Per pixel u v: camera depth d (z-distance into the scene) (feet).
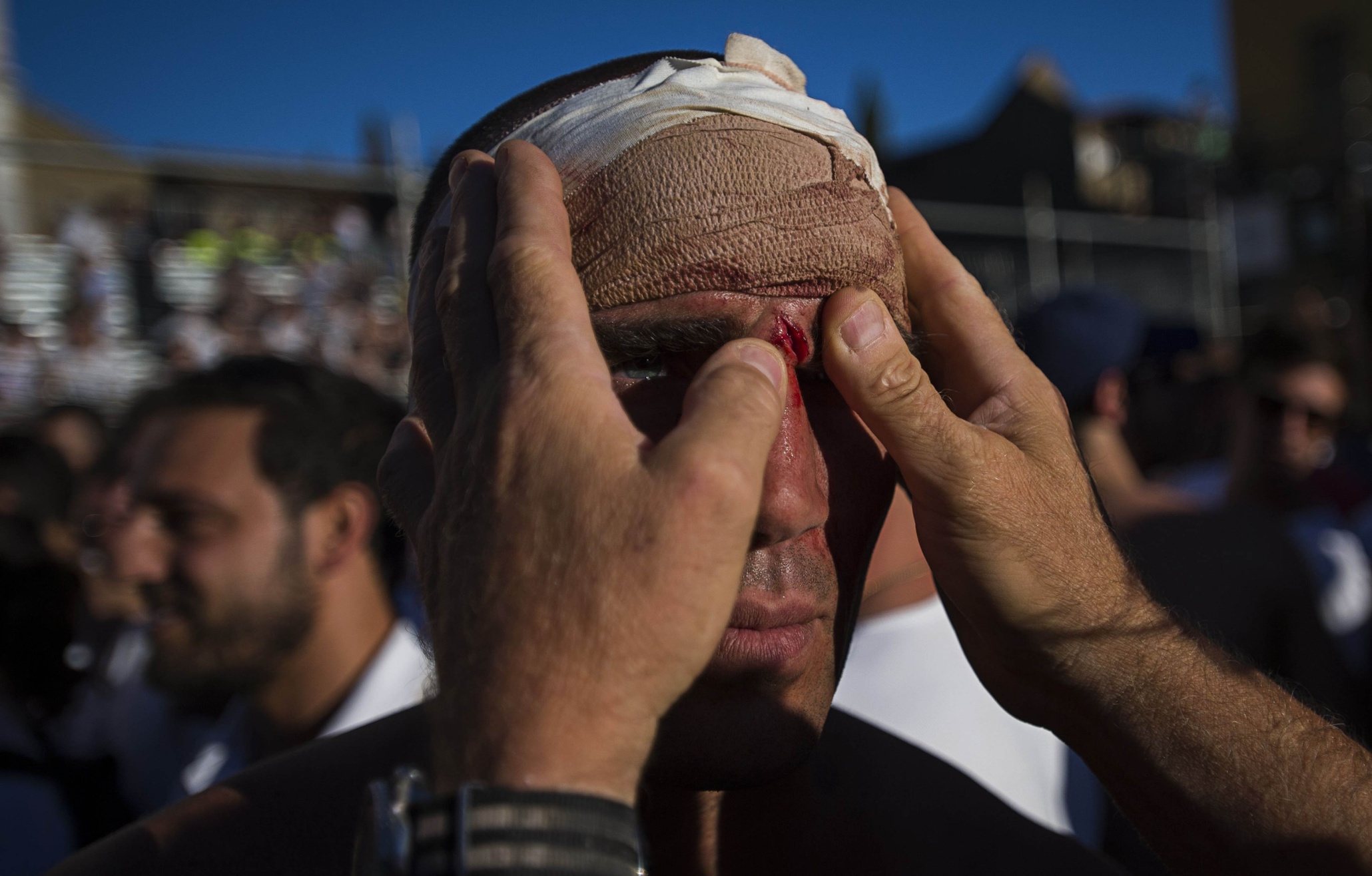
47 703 7.43
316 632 6.20
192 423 6.27
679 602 1.91
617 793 1.92
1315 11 66.49
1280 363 11.35
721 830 3.15
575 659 1.91
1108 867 3.81
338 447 6.32
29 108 32.27
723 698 2.57
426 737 3.25
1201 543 7.57
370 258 23.99
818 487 2.73
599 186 2.72
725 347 2.17
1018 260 31.48
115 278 23.32
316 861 3.02
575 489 1.98
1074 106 53.31
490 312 2.34
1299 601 7.57
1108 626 2.98
